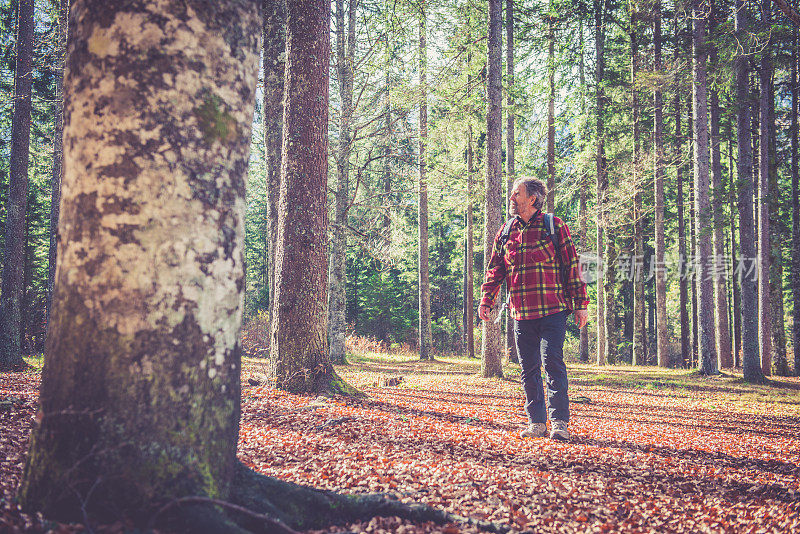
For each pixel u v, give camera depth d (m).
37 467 1.62
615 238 24.70
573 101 21.73
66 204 1.67
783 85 19.11
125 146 1.61
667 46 20.78
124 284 1.59
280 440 3.67
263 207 33.53
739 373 16.31
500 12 12.22
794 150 18.83
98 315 1.59
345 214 15.59
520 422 5.19
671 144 23.19
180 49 1.68
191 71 1.70
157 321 1.61
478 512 2.31
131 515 1.56
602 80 20.19
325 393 6.14
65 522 1.54
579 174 22.00
